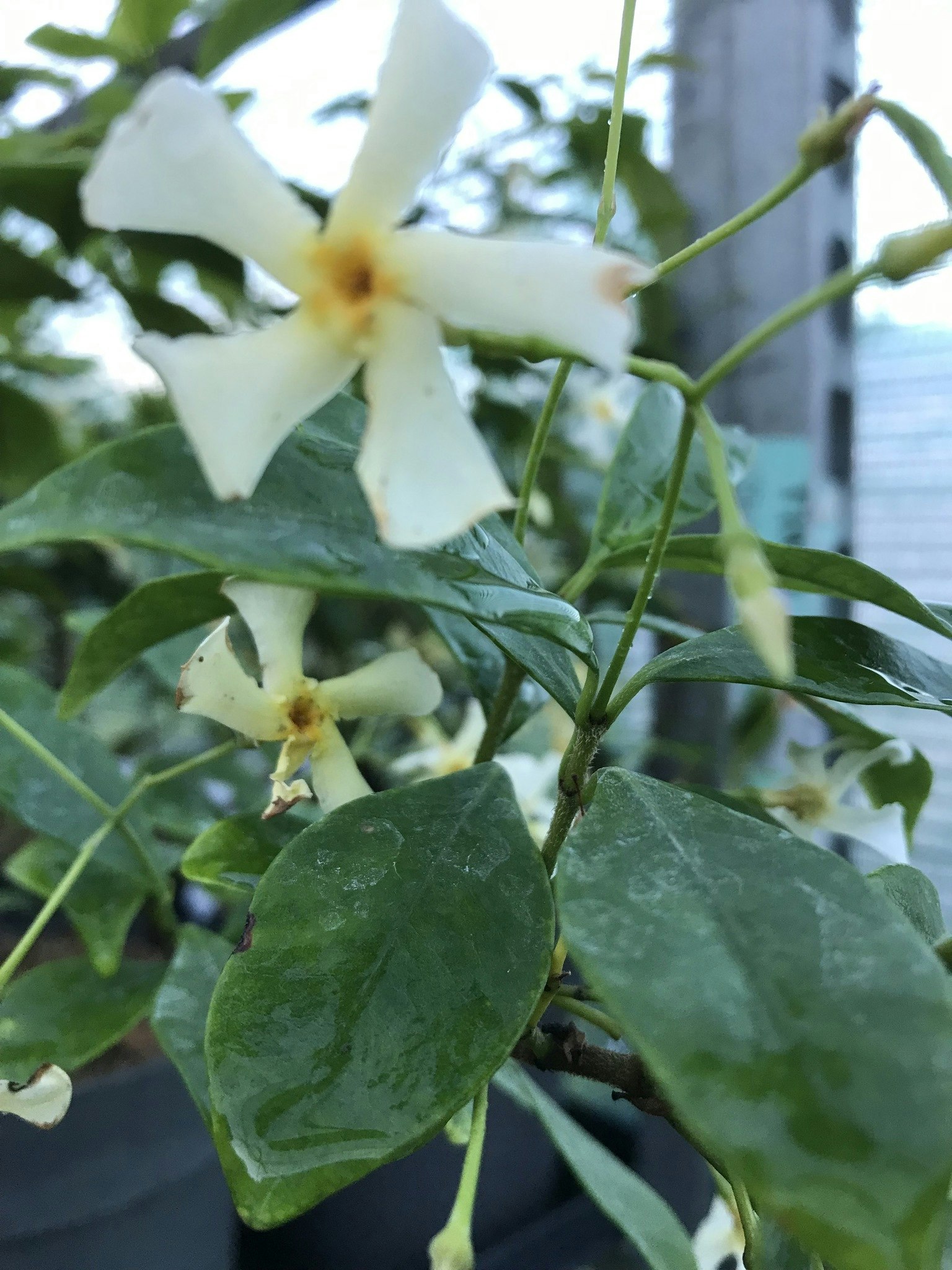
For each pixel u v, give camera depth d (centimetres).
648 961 5
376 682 9
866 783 11
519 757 14
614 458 11
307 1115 5
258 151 5
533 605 6
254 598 8
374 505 5
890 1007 5
